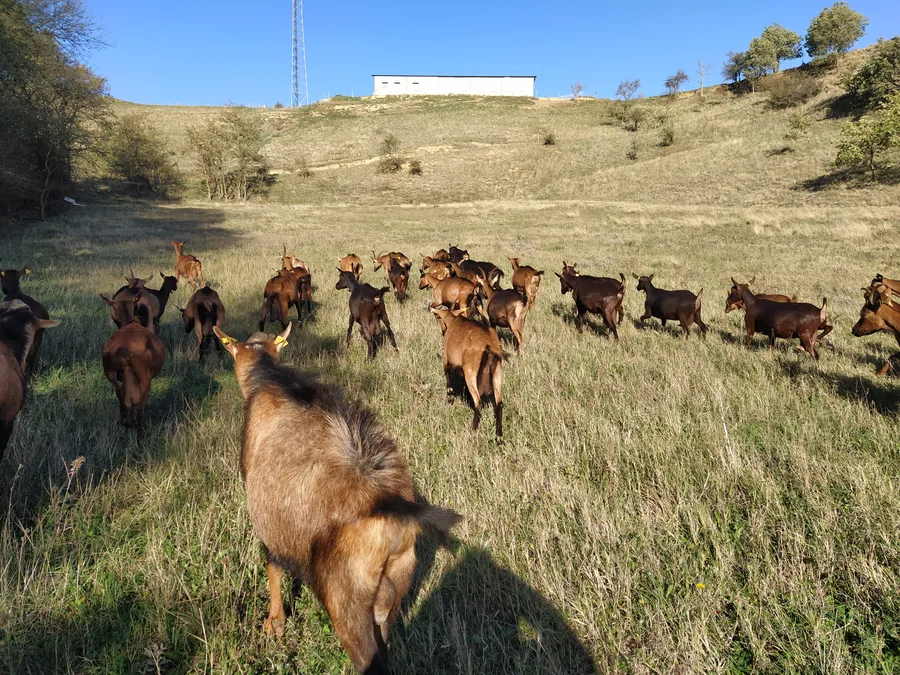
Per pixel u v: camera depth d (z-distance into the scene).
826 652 3.39
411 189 60.97
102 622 3.76
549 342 10.99
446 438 6.59
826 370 8.76
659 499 5.09
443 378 8.82
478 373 6.83
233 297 14.69
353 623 2.67
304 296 12.48
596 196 50.59
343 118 98.00
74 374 8.56
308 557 2.87
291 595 3.90
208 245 26.55
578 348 10.47
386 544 2.69
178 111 106.69
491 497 5.12
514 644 3.67
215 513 4.95
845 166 42.09
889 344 10.45
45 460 5.75
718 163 52.38
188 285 16.34
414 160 70.50
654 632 3.63
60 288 14.65
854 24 79.94
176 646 3.62
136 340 6.34
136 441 6.33
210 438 6.35
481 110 101.88
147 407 7.63
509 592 4.05
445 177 64.44
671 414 6.82
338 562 2.70
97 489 5.21
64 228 31.19
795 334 9.77
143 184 61.06
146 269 18.66
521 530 4.71
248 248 25.83
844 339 10.83
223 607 3.82
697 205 41.41
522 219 39.62
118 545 4.57
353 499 2.77
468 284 12.11
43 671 3.37
